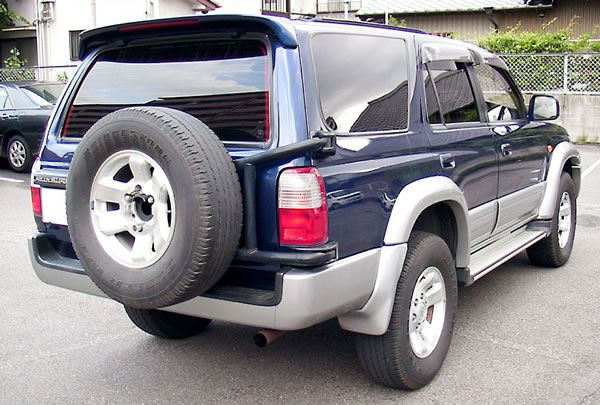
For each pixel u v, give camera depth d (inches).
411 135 147.5
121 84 144.6
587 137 601.9
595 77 601.9
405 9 882.1
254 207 117.9
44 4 815.7
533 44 662.5
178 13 824.9
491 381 151.0
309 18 140.7
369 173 129.8
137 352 170.6
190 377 155.6
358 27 142.9
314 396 144.9
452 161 159.2
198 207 111.3
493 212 185.3
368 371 142.8
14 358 167.0
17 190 401.7
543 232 219.9
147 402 143.7
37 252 148.5
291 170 115.9
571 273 235.8
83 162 124.5
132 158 118.9
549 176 227.0
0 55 908.6
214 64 132.0
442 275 151.3
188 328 177.6
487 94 193.8
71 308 203.5
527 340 175.0
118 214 123.3
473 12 874.8
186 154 112.1
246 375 156.0
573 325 185.5
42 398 145.9
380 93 141.6
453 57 173.9
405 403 141.2
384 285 132.5
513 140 197.8
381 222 133.3
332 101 128.4
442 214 163.0
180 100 134.9
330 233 119.7
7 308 203.0
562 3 829.2
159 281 116.0
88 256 125.3
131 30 139.6
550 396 143.3
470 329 183.0
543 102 216.7
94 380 154.6
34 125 451.8
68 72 783.1
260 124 123.3
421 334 146.9
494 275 234.2
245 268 124.0
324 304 119.0
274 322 117.6
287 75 121.5
